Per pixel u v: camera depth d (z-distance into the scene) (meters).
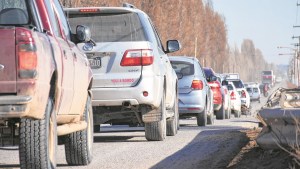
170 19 165.62
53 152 18.86
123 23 29.91
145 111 30.69
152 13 155.38
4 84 17.08
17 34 17.19
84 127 22.30
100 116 31.02
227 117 68.44
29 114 17.12
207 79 51.84
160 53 32.34
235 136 32.12
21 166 17.88
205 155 25.34
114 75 29.38
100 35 29.72
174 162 23.61
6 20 18.56
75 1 84.88
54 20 20.95
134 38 29.69
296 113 21.00
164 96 32.19
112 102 29.41
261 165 21.11
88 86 23.98
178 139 32.69
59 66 19.11
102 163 23.55
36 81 17.17
